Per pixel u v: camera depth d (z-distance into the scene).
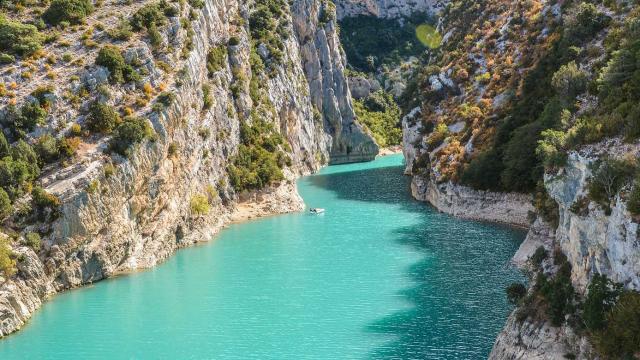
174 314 60.22
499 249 78.62
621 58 57.72
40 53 78.94
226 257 80.00
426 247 81.25
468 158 104.19
